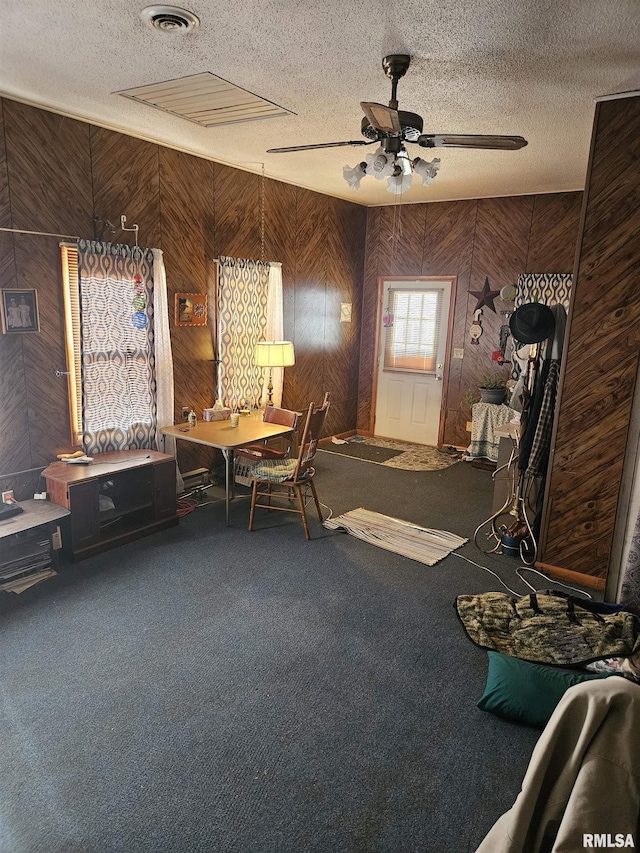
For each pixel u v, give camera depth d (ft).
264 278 17.47
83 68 9.30
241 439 13.61
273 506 15.07
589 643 8.80
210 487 16.42
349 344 22.79
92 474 11.74
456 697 7.94
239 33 7.89
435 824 5.96
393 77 8.76
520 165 14.89
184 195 14.83
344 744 7.04
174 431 14.24
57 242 12.09
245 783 6.41
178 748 6.89
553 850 3.82
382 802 6.21
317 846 5.67
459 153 13.78
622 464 10.55
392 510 15.14
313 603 10.32
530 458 12.12
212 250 15.98
